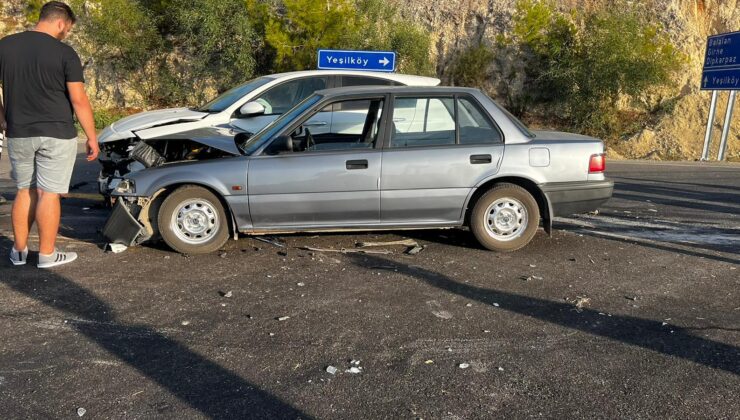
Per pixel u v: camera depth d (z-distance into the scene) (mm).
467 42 22516
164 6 20484
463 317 4574
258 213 5883
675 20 20891
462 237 6664
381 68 12695
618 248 6418
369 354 3979
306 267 5645
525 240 6168
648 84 19422
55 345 4055
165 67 21672
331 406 3365
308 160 5840
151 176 5875
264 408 3342
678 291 5156
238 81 20500
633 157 18547
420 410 3336
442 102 6066
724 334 4320
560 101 20703
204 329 4324
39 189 5359
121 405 3354
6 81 5137
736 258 6113
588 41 19844
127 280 5250
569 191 6129
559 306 4805
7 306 4664
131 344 4090
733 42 16281
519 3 21297
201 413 3285
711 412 3324
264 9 19547
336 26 19328
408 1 23312
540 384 3621
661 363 3887
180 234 5914
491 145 6039
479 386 3594
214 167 5828
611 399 3459
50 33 5262
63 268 5523
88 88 21578
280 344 4109
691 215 8195
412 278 5391
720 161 16906
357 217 5992
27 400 3393
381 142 5938
